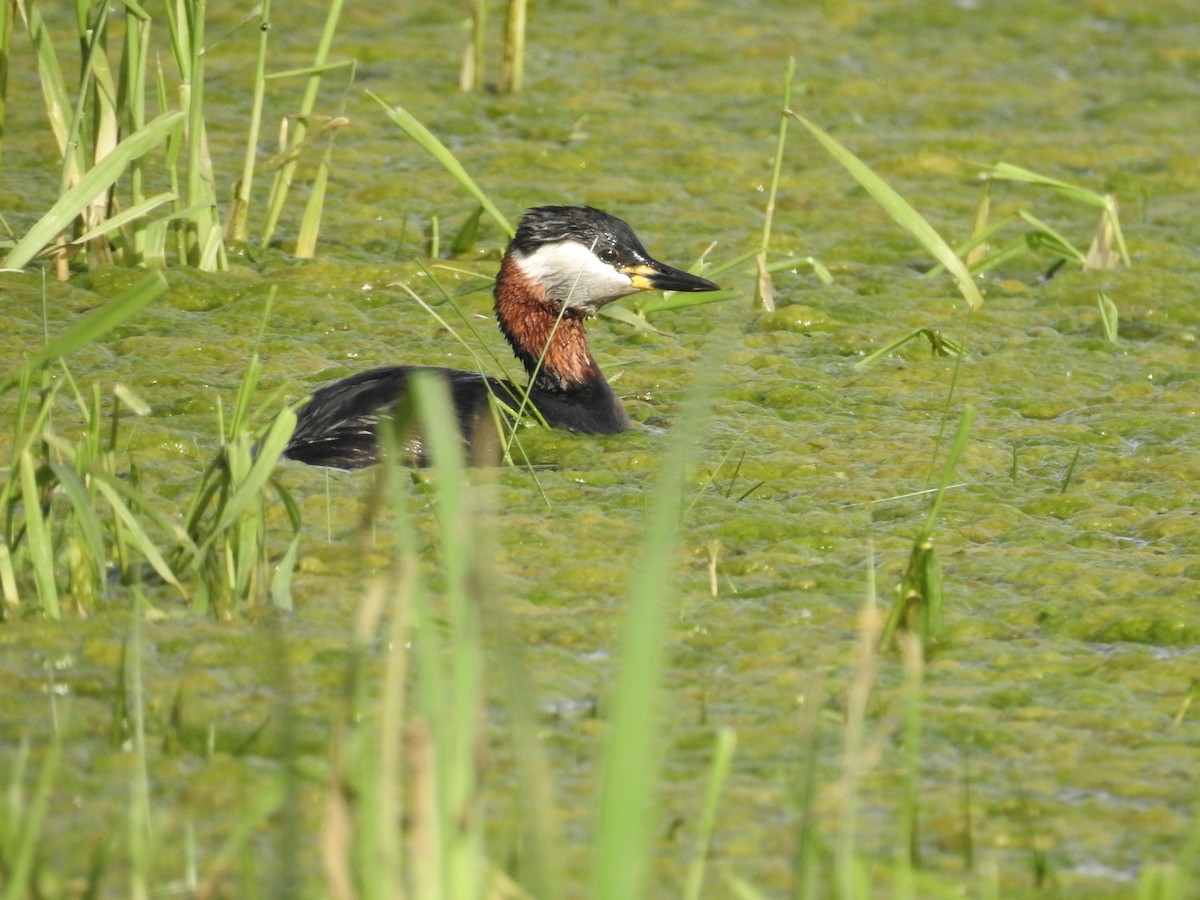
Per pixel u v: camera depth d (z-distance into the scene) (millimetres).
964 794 7668
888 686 8727
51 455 9602
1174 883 6410
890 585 10016
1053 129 21609
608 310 14211
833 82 23094
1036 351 14898
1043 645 9273
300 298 15219
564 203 18375
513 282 13250
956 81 23406
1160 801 7641
